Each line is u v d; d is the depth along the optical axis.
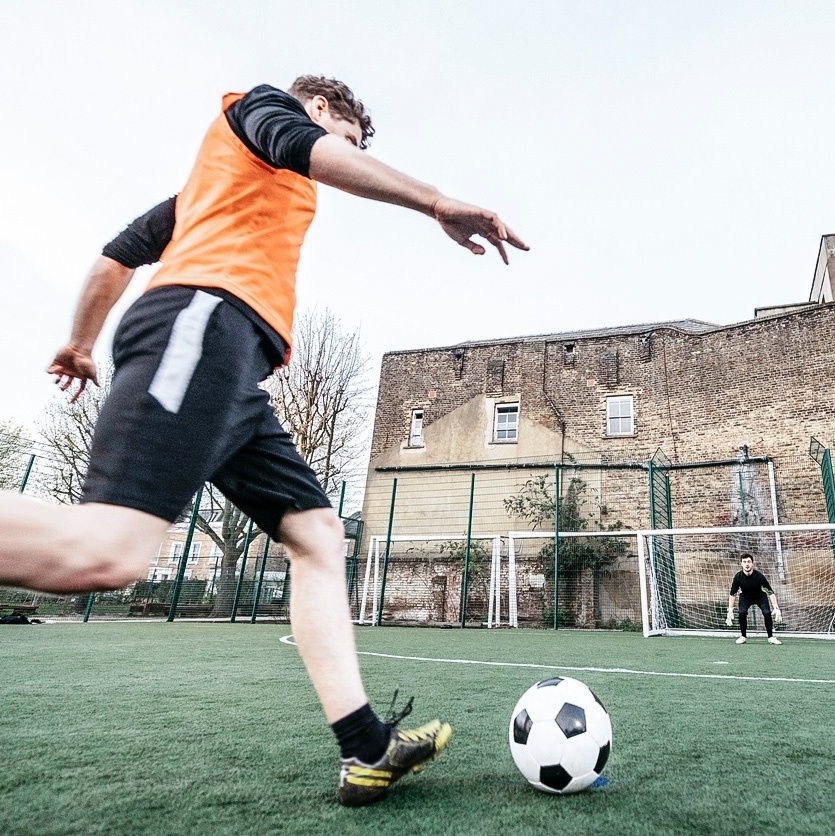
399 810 1.43
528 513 17.39
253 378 1.37
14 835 1.23
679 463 16.55
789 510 15.08
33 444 14.12
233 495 1.53
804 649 8.06
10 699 3.00
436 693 3.48
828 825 1.35
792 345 15.97
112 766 1.78
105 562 1.05
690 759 1.99
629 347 18.16
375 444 19.94
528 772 1.59
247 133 1.39
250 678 3.98
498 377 19.41
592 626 15.59
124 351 1.26
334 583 1.58
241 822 1.33
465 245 1.35
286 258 1.49
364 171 1.24
